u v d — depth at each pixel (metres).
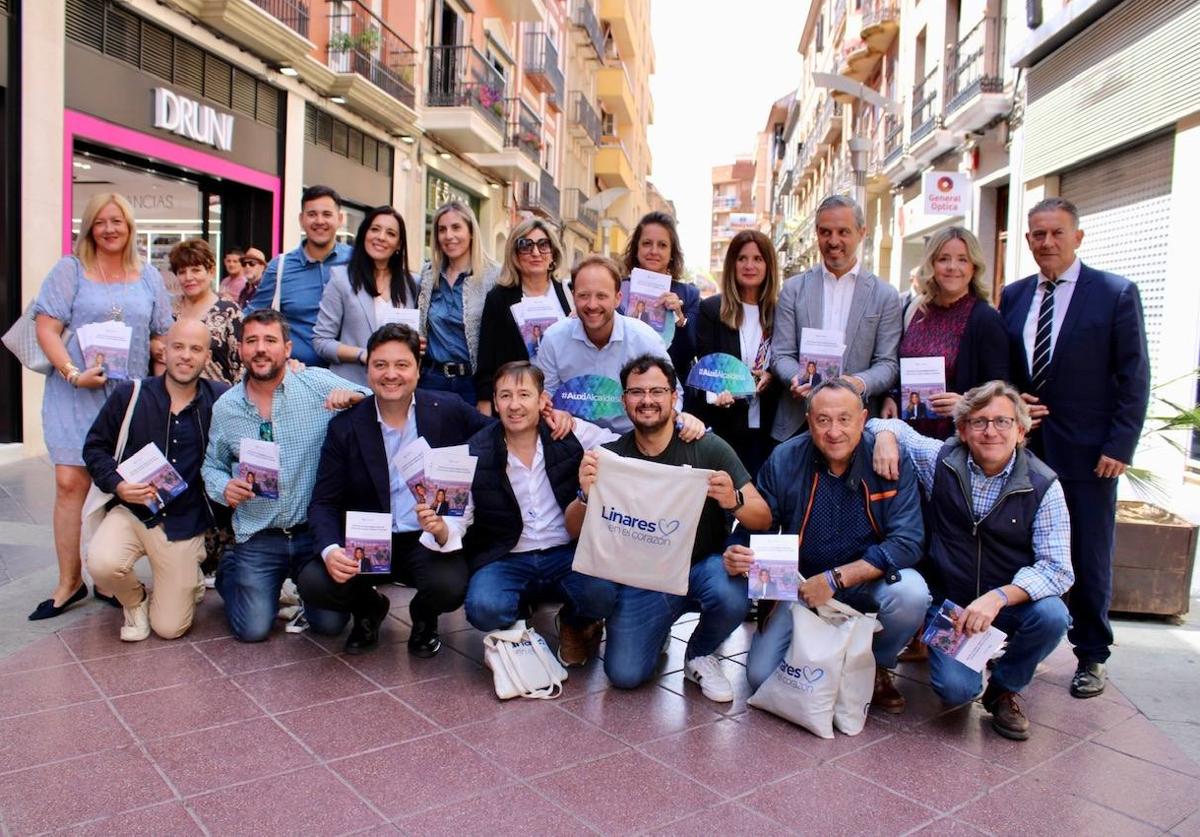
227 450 3.99
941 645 3.30
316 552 3.81
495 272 4.98
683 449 3.66
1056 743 3.27
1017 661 3.29
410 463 3.63
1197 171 8.03
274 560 3.99
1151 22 8.77
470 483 3.63
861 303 4.38
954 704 3.40
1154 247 9.01
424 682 3.63
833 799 2.80
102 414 3.96
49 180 7.95
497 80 19.34
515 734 3.18
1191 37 8.08
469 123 16.44
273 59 11.50
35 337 4.23
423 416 3.98
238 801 2.64
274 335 3.87
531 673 3.54
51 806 2.58
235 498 3.81
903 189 18.75
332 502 3.90
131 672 3.60
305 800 2.66
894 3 19.17
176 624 3.98
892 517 3.53
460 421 4.10
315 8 12.84
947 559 3.54
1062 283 3.90
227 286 7.66
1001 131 12.85
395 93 14.92
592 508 3.53
